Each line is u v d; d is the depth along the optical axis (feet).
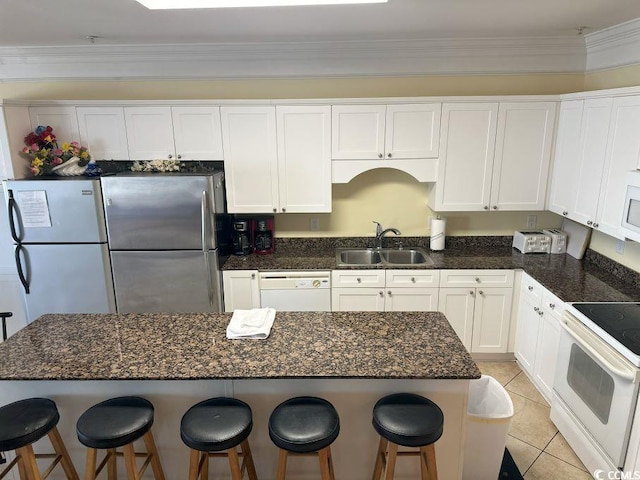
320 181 11.82
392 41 11.34
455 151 11.52
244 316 7.50
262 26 9.70
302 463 6.89
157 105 11.35
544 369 9.92
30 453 5.98
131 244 10.92
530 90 12.05
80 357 6.43
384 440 6.42
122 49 11.71
